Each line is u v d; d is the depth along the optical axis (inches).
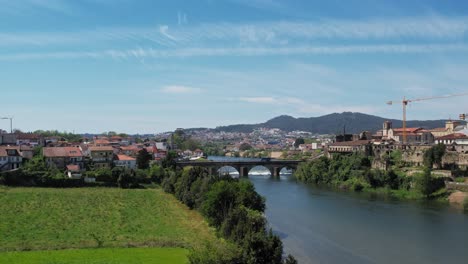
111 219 6225.4
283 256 4950.8
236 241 3914.9
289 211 7647.6
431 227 6358.3
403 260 4854.8
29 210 6683.1
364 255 5029.5
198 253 3489.2
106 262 4121.6
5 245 4699.8
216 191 5787.4
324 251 5172.2
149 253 4466.0
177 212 6879.9
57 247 4658.0
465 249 5241.1
